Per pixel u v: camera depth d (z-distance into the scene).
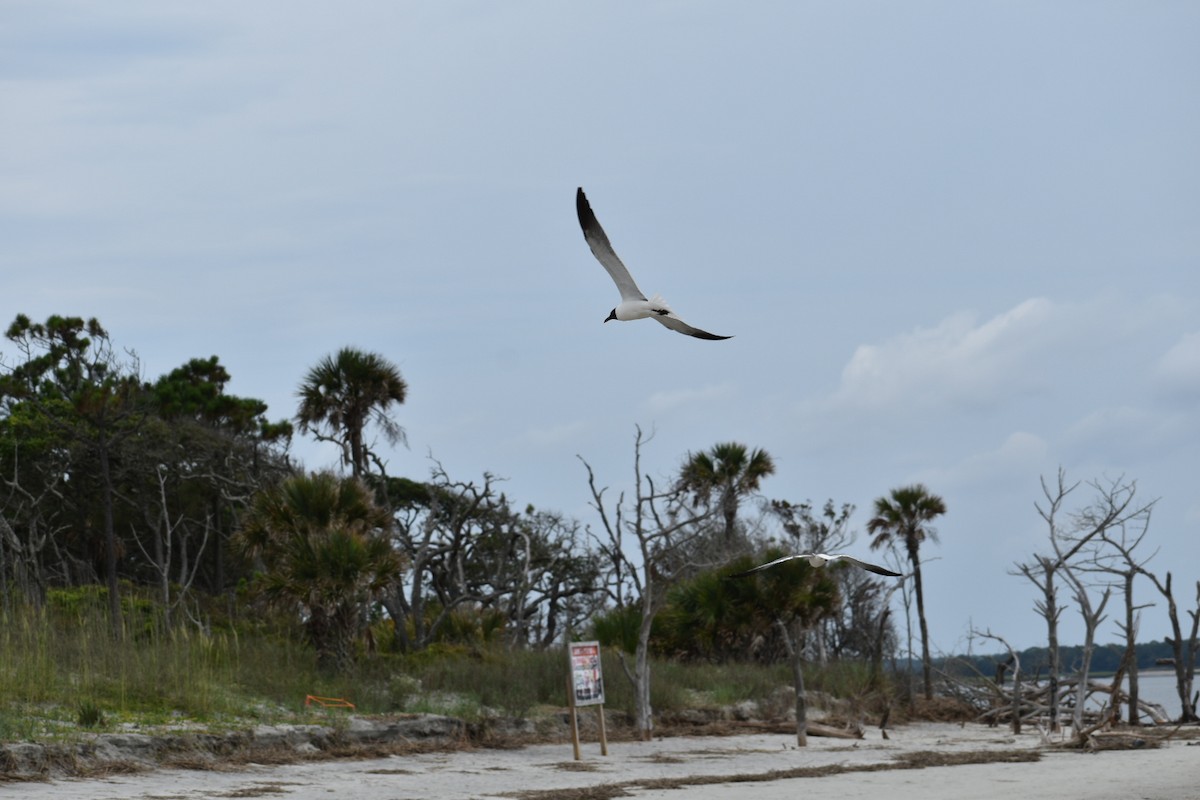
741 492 109.50
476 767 56.94
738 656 101.56
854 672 98.94
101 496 106.44
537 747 66.25
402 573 73.75
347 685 66.75
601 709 63.62
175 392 111.94
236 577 114.06
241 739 54.44
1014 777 57.41
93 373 120.88
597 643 63.97
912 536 105.50
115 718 52.75
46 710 52.06
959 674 110.69
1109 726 85.50
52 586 100.38
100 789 43.75
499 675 75.50
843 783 54.72
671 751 67.25
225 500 110.06
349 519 73.25
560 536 125.81
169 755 50.75
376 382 89.62
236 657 66.44
